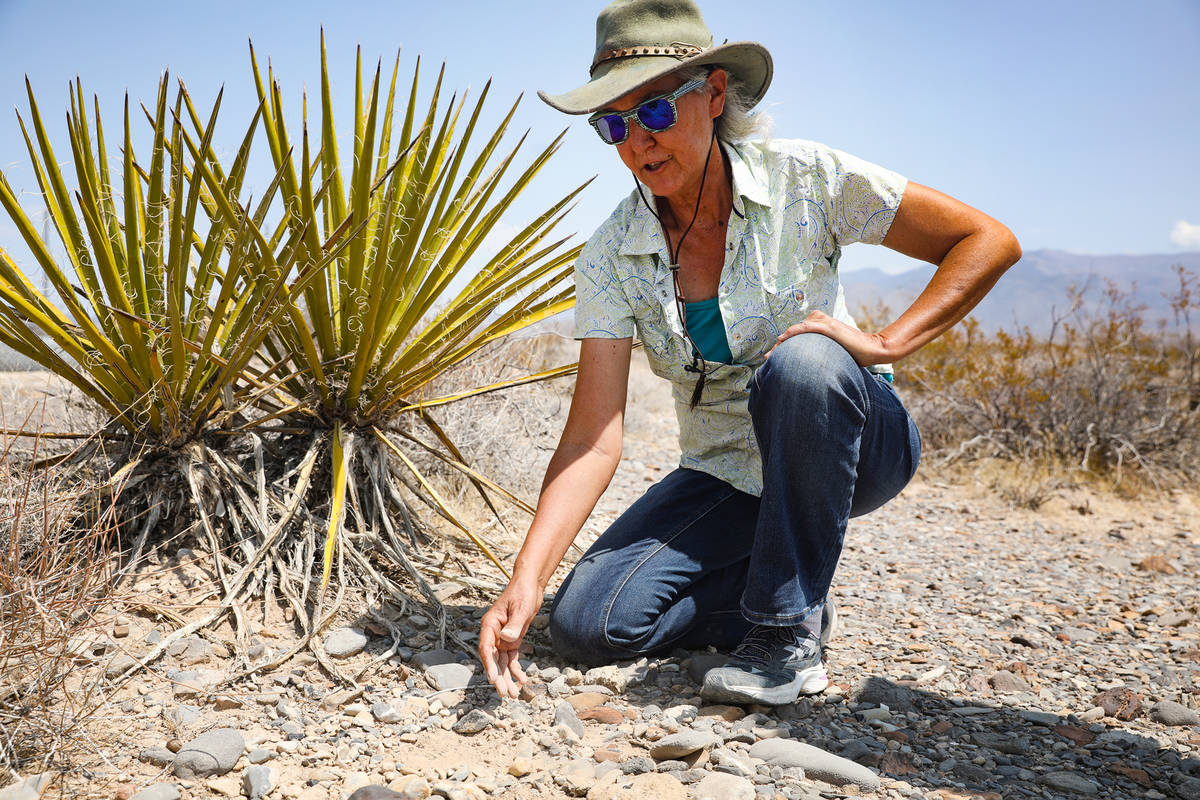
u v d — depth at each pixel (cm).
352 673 208
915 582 357
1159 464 653
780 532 195
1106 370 679
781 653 203
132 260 253
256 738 176
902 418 225
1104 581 382
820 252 218
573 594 224
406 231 273
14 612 168
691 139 203
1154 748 192
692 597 234
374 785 155
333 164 263
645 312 222
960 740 195
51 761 160
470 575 271
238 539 248
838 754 184
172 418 245
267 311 234
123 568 234
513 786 163
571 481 205
